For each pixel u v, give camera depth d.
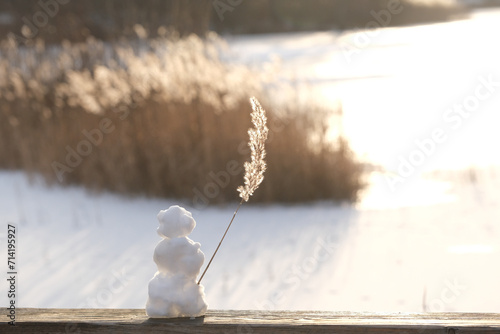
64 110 8.63
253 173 1.87
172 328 1.77
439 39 24.64
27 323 1.78
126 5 10.59
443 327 1.74
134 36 10.06
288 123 7.69
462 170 8.36
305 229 6.24
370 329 1.74
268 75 8.48
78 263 5.30
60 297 4.52
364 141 9.66
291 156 7.45
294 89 8.59
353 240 5.83
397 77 15.82
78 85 8.16
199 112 7.71
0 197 7.65
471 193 7.32
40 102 9.05
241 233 6.17
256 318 1.82
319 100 9.05
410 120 11.02
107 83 7.97
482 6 46.28
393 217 6.57
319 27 32.53
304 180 7.38
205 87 8.01
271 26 32.06
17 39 11.02
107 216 6.77
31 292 4.63
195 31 10.45
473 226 6.11
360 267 5.07
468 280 4.67
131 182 7.52
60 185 8.08
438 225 6.18
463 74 15.67
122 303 4.38
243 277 4.89
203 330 1.76
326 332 1.74
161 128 7.66
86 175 7.79
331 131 9.41
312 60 19.80
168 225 1.83
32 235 6.16
